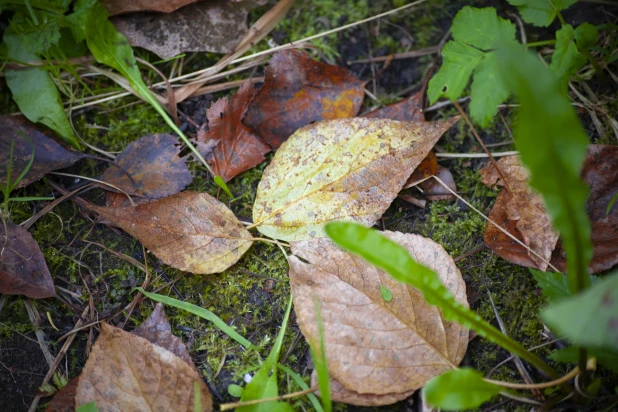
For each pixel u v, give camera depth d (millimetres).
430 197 455
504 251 434
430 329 410
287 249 445
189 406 408
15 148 456
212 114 461
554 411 411
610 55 457
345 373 404
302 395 419
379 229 448
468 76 421
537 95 342
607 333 354
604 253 427
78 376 422
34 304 439
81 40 463
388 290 414
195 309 431
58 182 460
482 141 464
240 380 425
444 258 421
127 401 408
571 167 348
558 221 360
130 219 431
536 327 429
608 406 409
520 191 442
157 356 413
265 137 461
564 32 426
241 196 457
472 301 435
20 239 440
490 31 423
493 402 416
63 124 464
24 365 430
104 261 447
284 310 436
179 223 434
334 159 442
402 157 440
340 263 419
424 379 406
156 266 445
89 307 440
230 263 435
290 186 442
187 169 453
